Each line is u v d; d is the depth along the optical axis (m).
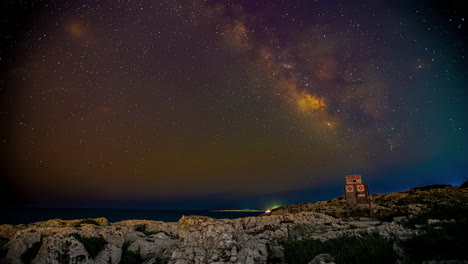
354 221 15.44
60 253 7.88
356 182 17.00
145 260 9.59
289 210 22.08
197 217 13.16
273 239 11.78
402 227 12.33
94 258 8.55
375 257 7.75
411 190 23.17
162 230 12.32
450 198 17.00
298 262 8.87
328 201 22.86
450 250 7.24
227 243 9.18
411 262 7.10
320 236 11.46
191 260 8.81
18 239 8.11
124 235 10.41
